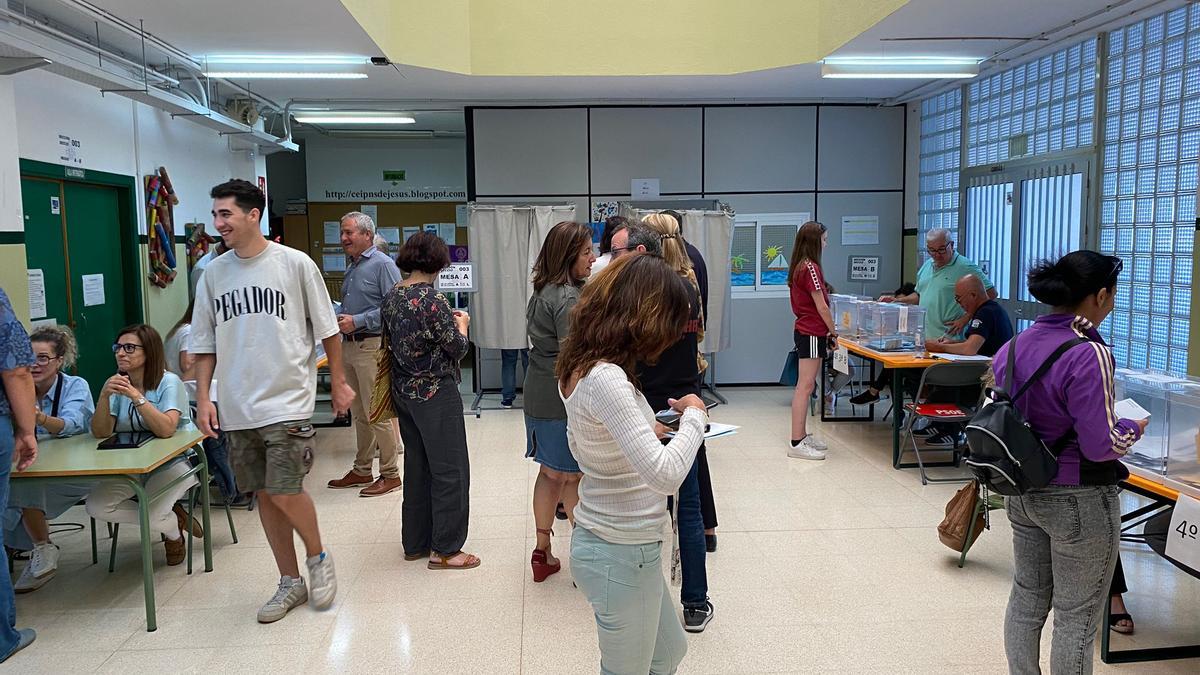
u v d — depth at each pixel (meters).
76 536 4.20
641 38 6.48
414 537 3.76
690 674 2.73
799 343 5.45
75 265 4.95
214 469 4.05
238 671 2.80
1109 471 2.15
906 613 3.16
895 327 5.46
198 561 3.80
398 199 10.59
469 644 2.96
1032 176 6.09
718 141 7.92
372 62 5.74
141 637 3.05
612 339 1.81
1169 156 4.76
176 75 5.93
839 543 3.90
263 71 5.83
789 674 2.73
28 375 2.92
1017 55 5.94
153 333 3.57
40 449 3.30
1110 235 5.29
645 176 7.91
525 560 3.75
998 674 2.71
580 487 1.93
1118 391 3.01
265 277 3.08
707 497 3.74
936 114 7.59
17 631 2.96
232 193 2.99
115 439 3.36
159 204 5.77
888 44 5.60
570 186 7.86
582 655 2.87
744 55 6.44
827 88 7.19
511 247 7.16
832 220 8.10
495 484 4.96
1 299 2.87
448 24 6.12
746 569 3.59
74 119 4.77
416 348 3.52
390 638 3.02
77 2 4.28
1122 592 3.08
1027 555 2.33
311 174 10.45
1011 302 6.39
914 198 8.00
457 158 10.58
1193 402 2.58
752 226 8.04
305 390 3.19
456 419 3.64
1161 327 4.86
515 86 6.86
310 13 4.65
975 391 5.19
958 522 3.53
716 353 7.89
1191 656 2.81
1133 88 5.05
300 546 3.98
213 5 4.50
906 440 5.23
